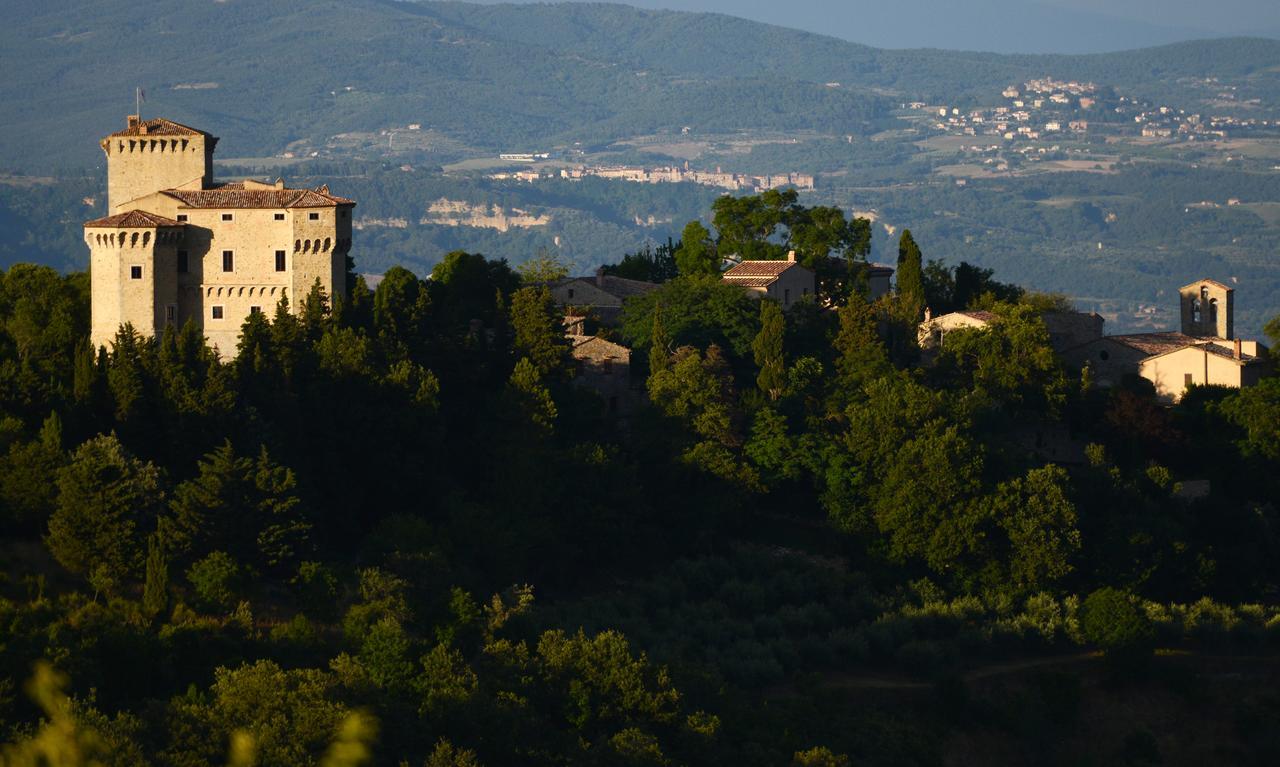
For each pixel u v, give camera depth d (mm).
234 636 182125
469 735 173500
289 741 153500
